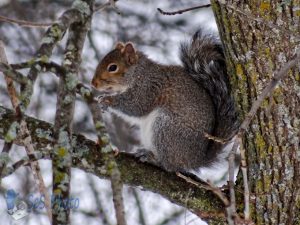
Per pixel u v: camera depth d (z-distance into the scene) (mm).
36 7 15789
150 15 16375
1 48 7895
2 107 8523
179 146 10781
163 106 11008
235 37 8375
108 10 16094
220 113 10688
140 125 11656
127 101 11727
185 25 16328
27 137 7566
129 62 11766
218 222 8688
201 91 10930
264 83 8273
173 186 8828
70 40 6801
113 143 13672
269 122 8312
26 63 5945
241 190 8641
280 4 8148
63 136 6258
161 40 16078
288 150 8312
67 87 6273
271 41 8203
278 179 8352
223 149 10672
